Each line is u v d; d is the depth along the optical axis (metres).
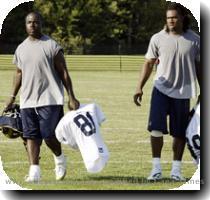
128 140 22.44
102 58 80.19
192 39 15.80
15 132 16.45
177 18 15.66
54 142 15.77
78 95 39.34
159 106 15.91
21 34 86.88
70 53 90.00
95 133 15.34
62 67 15.55
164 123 15.95
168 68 15.85
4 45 86.62
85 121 15.33
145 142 22.02
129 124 26.59
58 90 15.62
